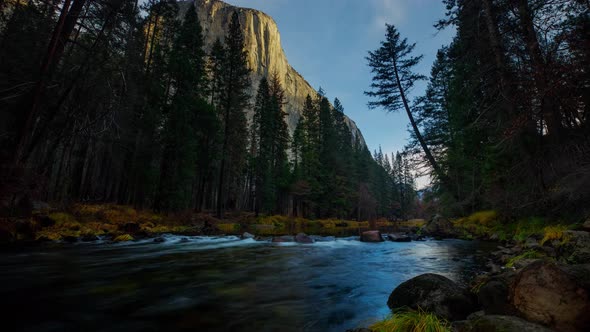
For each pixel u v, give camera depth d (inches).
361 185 2054.6
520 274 116.0
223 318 145.1
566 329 94.3
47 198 723.4
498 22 378.6
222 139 1163.9
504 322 94.0
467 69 516.1
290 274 254.1
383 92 852.0
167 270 259.6
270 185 1485.0
